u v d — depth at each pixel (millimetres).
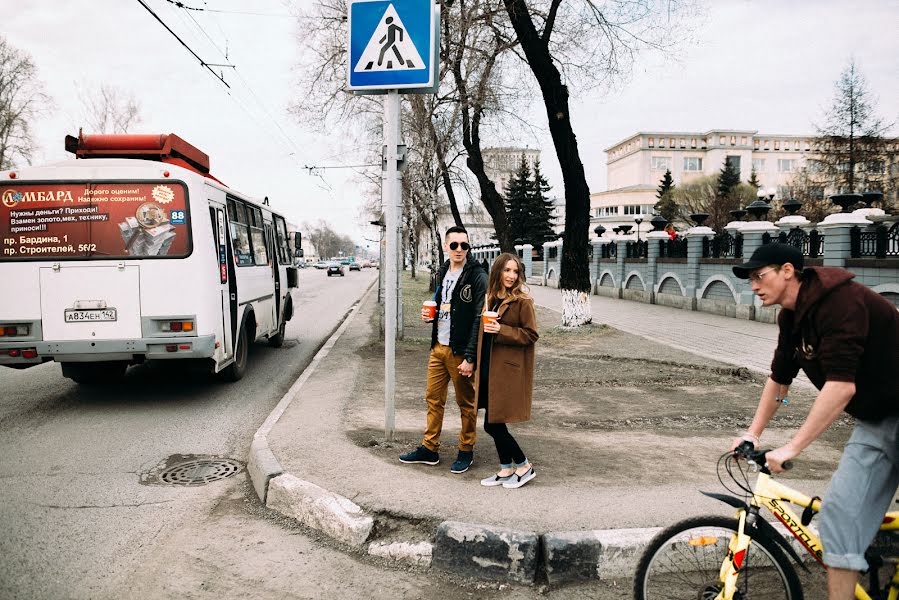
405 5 5125
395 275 5328
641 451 5305
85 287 6957
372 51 5191
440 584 3420
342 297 27016
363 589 3336
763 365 9367
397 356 10453
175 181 7113
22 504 4418
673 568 2742
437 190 24828
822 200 39594
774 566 2621
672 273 19969
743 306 15914
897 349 2398
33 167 6984
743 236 16000
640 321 15539
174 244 7102
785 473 4750
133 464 5355
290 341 13383
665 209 59969
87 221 6996
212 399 7852
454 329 4582
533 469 4613
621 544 3461
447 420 6492
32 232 6941
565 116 12617
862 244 12188
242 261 9234
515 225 62250
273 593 3270
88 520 4152
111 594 3213
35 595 3176
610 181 108500
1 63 38594
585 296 13125
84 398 7844
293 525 4105
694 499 4039
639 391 7859
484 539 3502
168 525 4090
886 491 2449
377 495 4102
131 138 7496
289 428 5734
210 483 4914
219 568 3525
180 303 7086
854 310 2371
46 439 6066
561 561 3434
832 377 2369
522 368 4238
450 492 4156
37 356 6914
